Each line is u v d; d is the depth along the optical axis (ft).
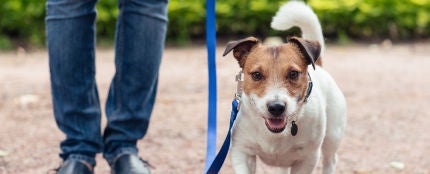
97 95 12.27
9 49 34.60
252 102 10.44
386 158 15.33
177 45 36.65
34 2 35.50
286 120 10.21
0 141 16.66
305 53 10.64
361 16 37.29
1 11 35.55
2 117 19.48
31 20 35.65
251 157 11.05
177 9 36.37
